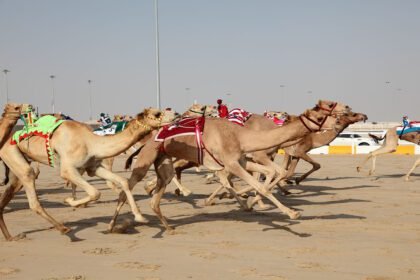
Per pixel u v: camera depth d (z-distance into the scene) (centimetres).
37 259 705
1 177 2052
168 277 612
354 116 1320
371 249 736
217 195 1351
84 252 739
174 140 884
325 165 2405
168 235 851
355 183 1614
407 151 3180
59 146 829
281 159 2798
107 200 1277
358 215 1012
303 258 691
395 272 624
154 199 888
